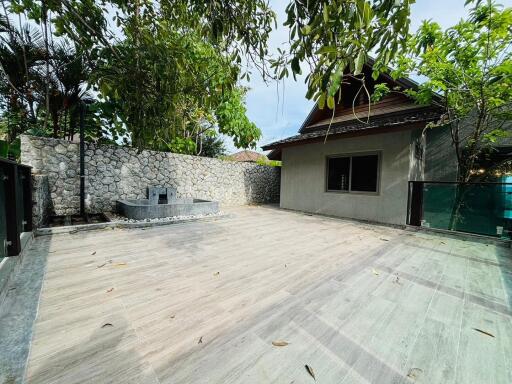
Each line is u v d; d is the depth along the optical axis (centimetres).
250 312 188
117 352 141
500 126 517
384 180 577
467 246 395
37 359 133
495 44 414
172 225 529
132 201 629
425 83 468
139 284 234
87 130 678
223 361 136
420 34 457
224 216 648
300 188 789
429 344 156
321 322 177
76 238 397
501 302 212
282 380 124
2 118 645
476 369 135
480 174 591
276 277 259
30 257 300
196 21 266
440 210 493
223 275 261
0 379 118
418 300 214
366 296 220
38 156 535
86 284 230
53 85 537
